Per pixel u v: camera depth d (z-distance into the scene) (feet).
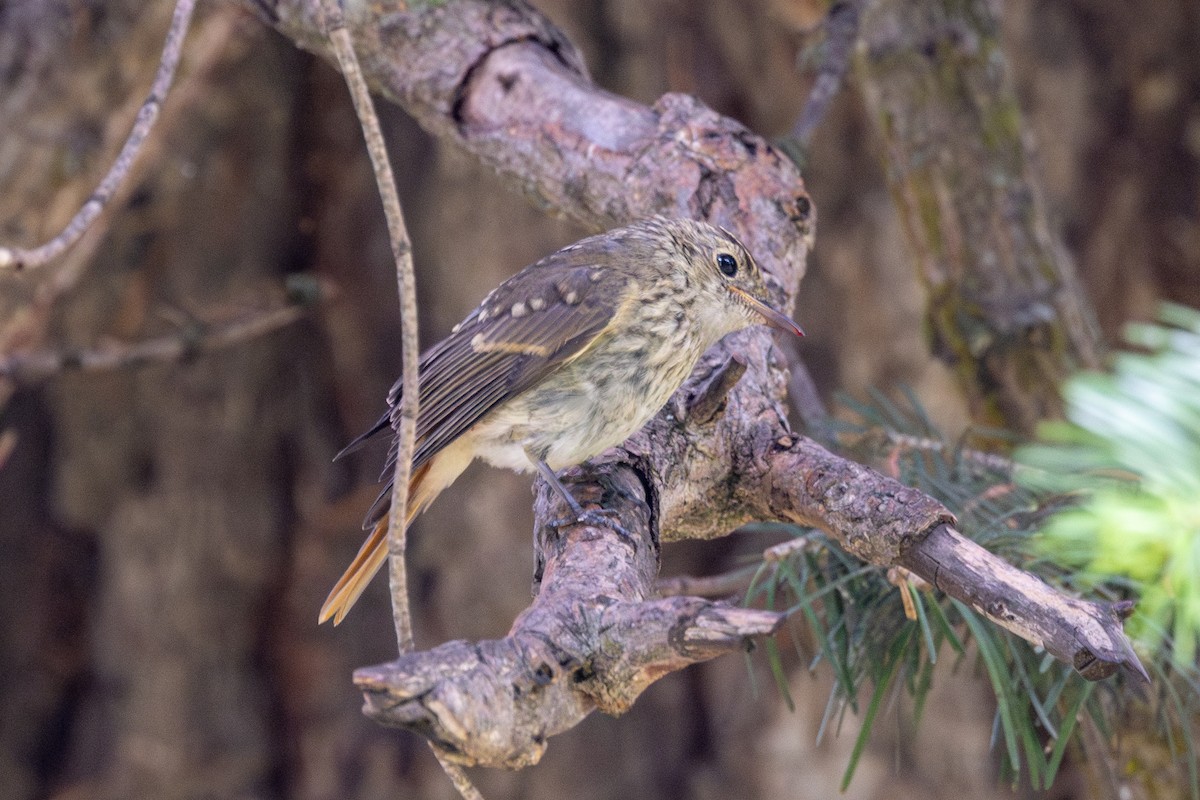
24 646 39.65
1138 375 17.24
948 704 35.94
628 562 18.78
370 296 40.06
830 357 39.09
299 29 28.45
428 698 14.12
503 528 37.55
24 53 33.58
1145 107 42.39
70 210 34.45
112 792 38.55
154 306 39.60
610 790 37.35
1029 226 31.58
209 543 39.34
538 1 39.06
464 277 38.91
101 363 34.78
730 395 22.49
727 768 37.27
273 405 39.99
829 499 19.63
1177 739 22.52
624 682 15.26
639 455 21.93
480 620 37.52
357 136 39.88
